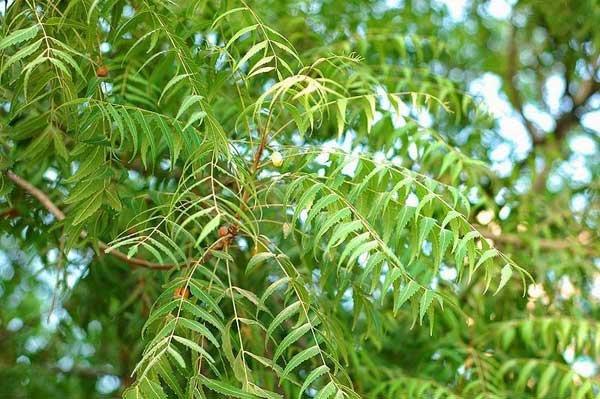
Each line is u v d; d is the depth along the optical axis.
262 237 1.64
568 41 3.62
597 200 3.14
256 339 2.25
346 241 1.99
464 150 2.99
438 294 1.55
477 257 2.73
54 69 1.76
